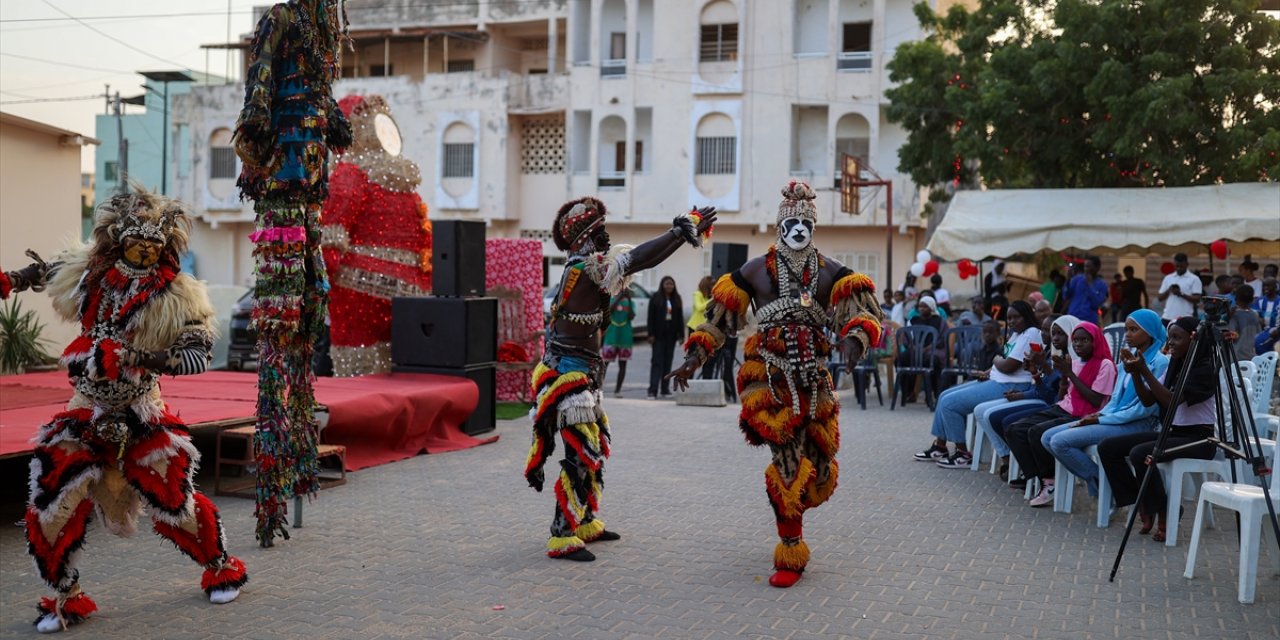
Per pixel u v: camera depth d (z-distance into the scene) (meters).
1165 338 7.23
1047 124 18.19
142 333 5.12
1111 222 14.21
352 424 9.06
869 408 13.91
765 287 6.12
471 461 9.68
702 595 5.68
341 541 6.79
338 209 11.75
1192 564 6.02
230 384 10.65
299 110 6.50
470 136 34.19
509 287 14.09
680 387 6.21
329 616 5.33
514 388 13.91
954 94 19.64
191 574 6.03
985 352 11.55
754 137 31.31
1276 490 5.76
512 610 5.43
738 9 31.22
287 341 6.64
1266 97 16.52
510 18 34.66
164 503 5.30
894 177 29.98
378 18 35.94
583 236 6.58
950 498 8.16
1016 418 8.34
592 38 33.03
